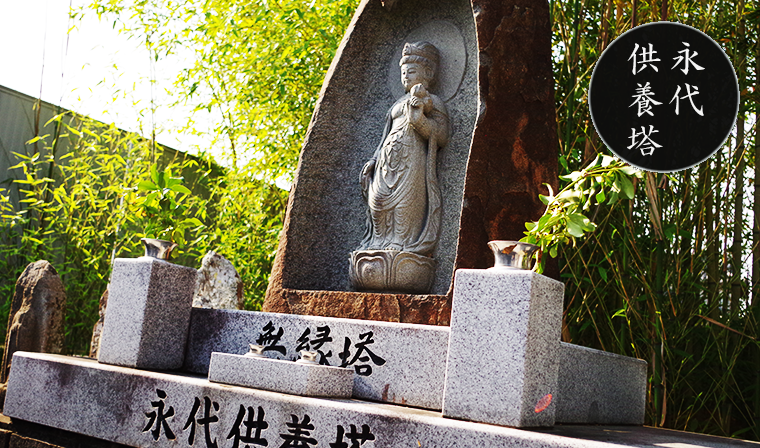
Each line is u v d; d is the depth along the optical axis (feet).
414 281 12.04
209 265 16.15
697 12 15.03
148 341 11.02
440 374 9.24
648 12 14.60
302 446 8.35
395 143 12.73
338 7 17.53
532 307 7.75
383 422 7.87
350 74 14.26
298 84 18.45
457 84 13.30
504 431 7.18
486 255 11.03
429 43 13.55
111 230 19.94
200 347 11.72
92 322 20.49
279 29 17.90
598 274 14.40
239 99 19.27
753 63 15.11
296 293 12.46
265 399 8.80
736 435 14.08
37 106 20.03
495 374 7.75
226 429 9.02
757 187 13.85
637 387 11.87
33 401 11.13
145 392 9.92
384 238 12.61
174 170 21.36
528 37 11.90
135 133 20.38
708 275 14.25
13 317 15.15
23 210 20.10
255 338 11.17
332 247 13.78
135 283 11.27
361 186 13.26
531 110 11.64
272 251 19.26
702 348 14.17
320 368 9.07
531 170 11.46
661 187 12.57
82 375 10.69
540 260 10.12
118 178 20.20
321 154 13.91
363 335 10.11
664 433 10.14
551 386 8.16
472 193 11.14
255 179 20.21
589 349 10.10
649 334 13.33
